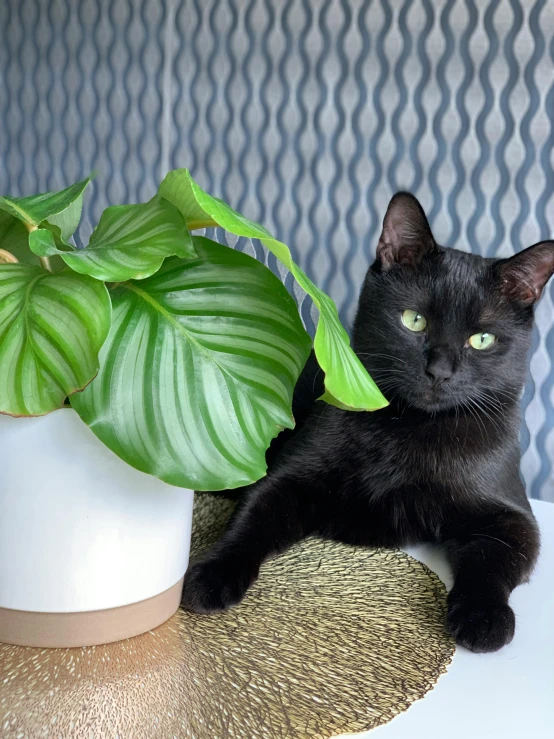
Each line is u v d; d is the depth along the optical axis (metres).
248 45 2.00
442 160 1.85
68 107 2.24
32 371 0.50
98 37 2.17
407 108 1.86
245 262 0.59
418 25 1.83
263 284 0.59
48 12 2.22
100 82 2.19
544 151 1.77
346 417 1.04
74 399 0.52
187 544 0.69
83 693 0.58
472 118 1.81
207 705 0.58
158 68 2.11
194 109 2.08
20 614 0.61
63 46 2.22
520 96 1.77
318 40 1.93
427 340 1.01
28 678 0.59
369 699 0.61
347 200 1.94
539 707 0.63
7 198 0.59
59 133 2.26
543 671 0.69
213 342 0.56
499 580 0.85
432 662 0.68
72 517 0.58
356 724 0.57
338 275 1.96
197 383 0.55
